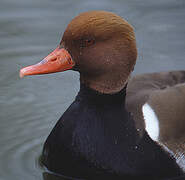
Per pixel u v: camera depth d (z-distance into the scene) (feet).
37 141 23.24
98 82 18.80
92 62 18.52
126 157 19.11
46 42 32.27
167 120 20.81
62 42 18.70
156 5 36.73
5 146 22.76
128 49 18.54
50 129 24.34
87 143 18.97
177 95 21.90
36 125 24.67
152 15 35.47
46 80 29.22
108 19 18.24
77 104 19.38
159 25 34.55
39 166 21.01
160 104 21.25
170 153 20.13
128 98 21.21
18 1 36.58
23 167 21.08
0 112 25.68
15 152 22.29
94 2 36.47
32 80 29.12
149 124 20.33
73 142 19.06
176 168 20.16
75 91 28.12
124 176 19.20
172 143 20.44
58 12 35.24
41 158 21.44
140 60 31.37
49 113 25.77
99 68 18.58
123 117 19.27
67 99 27.20
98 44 18.35
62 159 19.42
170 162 20.02
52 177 20.06
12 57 30.89
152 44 32.86
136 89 22.17
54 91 28.04
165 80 23.17
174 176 20.16
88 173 19.24
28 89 28.09
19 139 23.38
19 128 24.35
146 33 33.86
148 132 20.02
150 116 20.59
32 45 32.04
